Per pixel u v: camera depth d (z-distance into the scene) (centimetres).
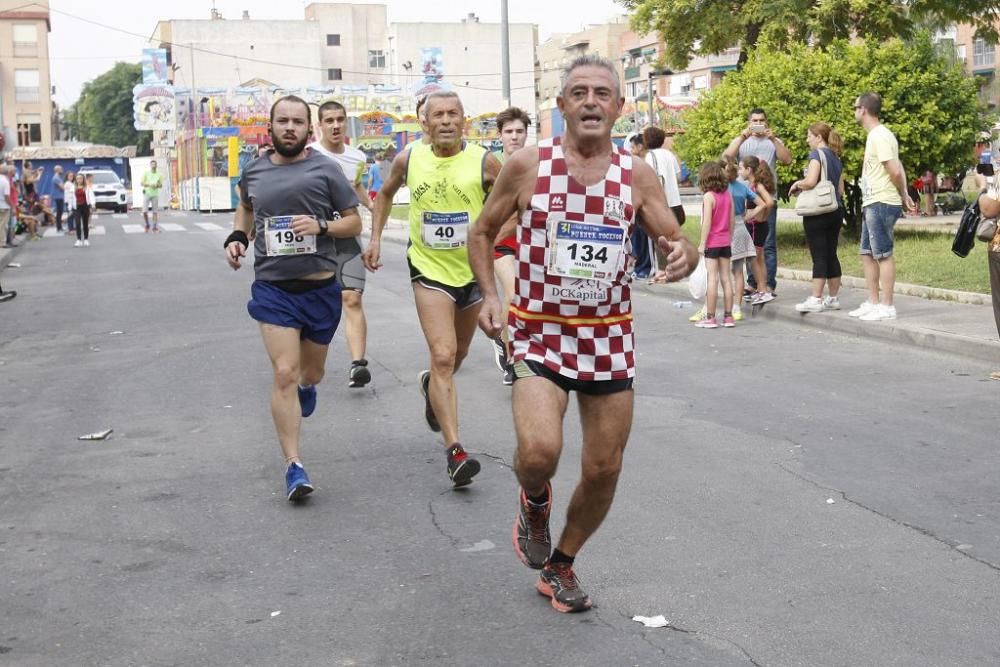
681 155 1936
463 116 667
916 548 520
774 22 2359
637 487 625
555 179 417
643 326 1225
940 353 1006
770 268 1322
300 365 664
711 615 448
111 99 10406
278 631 445
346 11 9119
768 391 872
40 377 1023
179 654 427
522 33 9100
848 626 435
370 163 3725
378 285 1684
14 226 2616
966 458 669
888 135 1099
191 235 3088
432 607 465
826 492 608
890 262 1126
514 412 426
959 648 414
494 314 436
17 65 8875
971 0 1936
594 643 425
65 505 623
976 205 913
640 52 7138
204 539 560
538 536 455
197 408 869
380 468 682
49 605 479
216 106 5269
